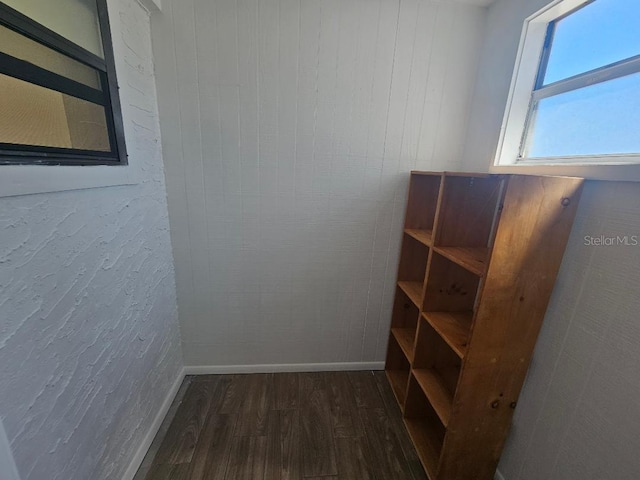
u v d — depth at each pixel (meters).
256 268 1.68
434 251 1.29
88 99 0.92
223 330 1.78
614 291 0.81
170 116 1.41
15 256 0.64
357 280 1.77
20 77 0.67
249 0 1.30
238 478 1.23
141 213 1.25
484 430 1.15
